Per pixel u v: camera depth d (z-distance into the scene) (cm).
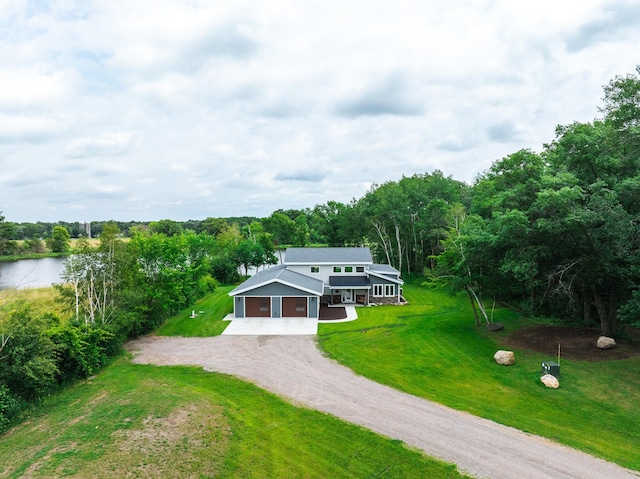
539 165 3089
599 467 1245
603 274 2442
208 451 1316
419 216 5959
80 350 1994
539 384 1922
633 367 2062
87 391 1877
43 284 5891
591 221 2077
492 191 4062
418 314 3531
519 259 2438
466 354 2384
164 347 2602
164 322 3269
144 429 1444
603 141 2367
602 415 1608
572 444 1384
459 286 2925
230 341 2712
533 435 1445
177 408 1623
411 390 1862
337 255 4334
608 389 1842
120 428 1451
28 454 1304
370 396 1789
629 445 1385
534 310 3294
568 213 2195
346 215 6938
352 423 1528
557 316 3216
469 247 2716
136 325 2786
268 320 3294
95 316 2430
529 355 2336
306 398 1764
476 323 3059
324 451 1334
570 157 2603
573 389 1856
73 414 1616
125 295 2680
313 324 3166
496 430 1480
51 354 1802
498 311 3528
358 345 2580
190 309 3753
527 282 2886
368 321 3262
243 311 3381
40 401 1766
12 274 7238
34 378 1672
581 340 2556
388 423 1529
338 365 2211
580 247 2372
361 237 6988
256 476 1194
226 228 9812
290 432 1459
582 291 2838
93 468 1202
